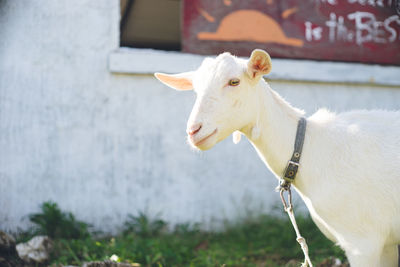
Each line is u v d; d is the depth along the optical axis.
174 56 2.77
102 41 2.76
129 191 2.78
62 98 2.73
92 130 2.75
